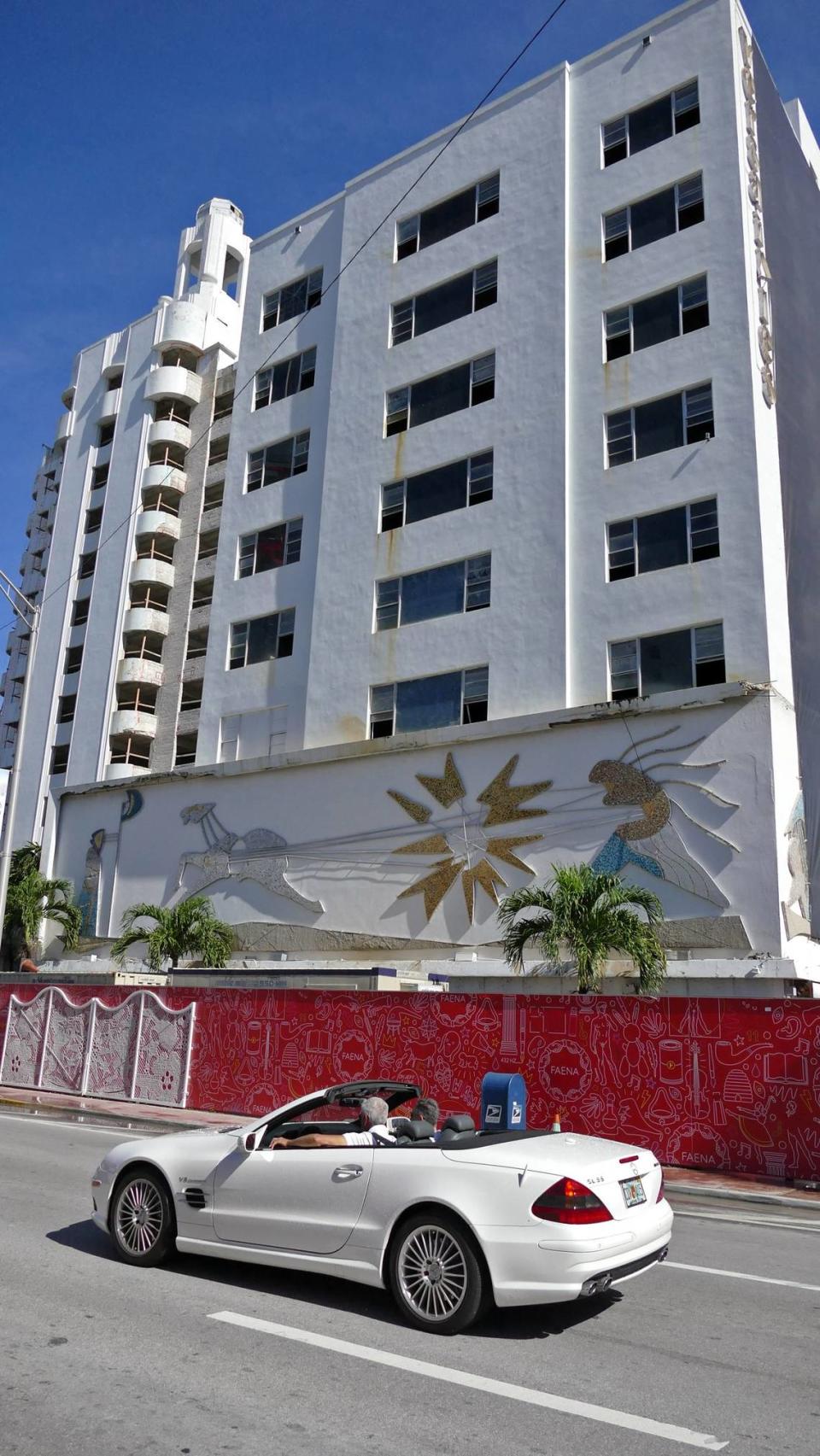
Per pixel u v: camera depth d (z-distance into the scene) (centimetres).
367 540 3045
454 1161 608
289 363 3556
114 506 4322
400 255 3269
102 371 4641
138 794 3353
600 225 2797
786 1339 596
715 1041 1345
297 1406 471
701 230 2597
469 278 3058
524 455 2753
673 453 2488
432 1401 480
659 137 2752
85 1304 620
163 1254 709
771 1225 1023
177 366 4303
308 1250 639
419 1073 1589
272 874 2884
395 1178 618
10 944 3625
